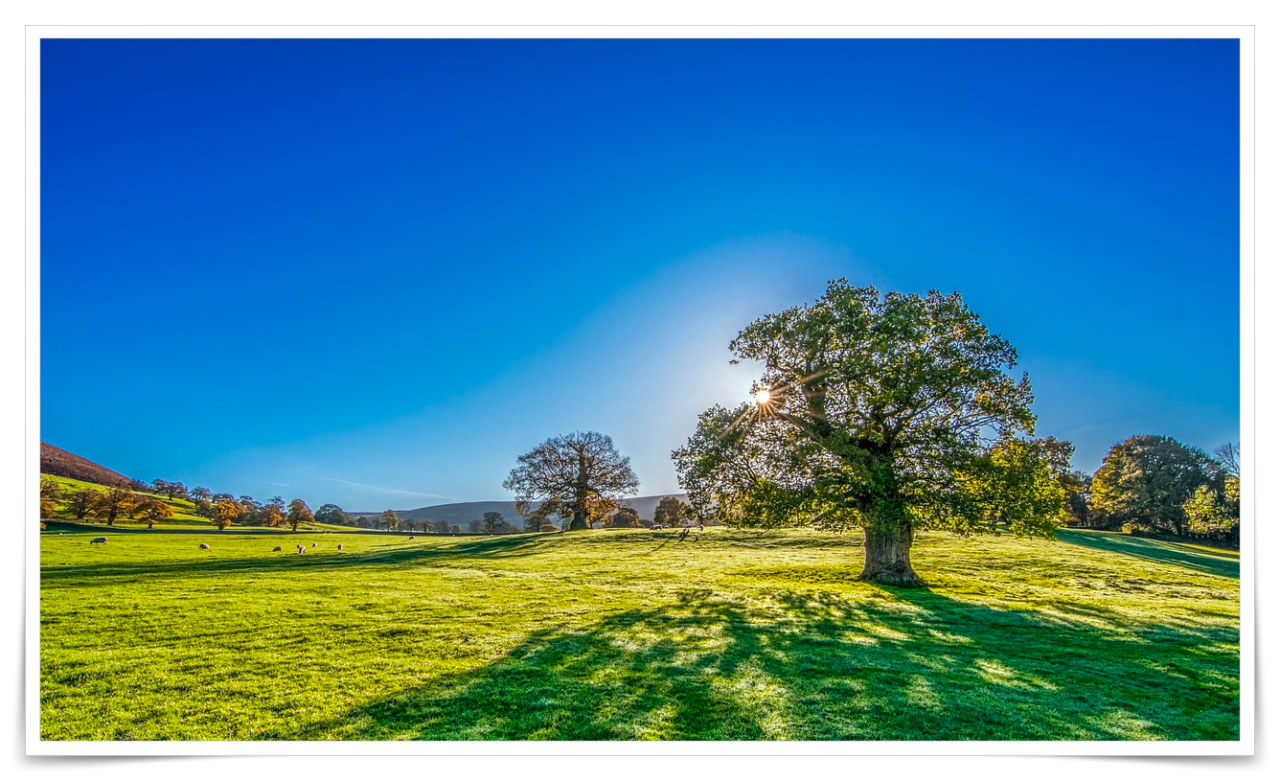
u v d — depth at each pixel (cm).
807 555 4562
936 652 1582
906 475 2736
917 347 2836
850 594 2616
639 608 2211
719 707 1130
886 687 1254
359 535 9044
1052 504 2833
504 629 1783
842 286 2994
